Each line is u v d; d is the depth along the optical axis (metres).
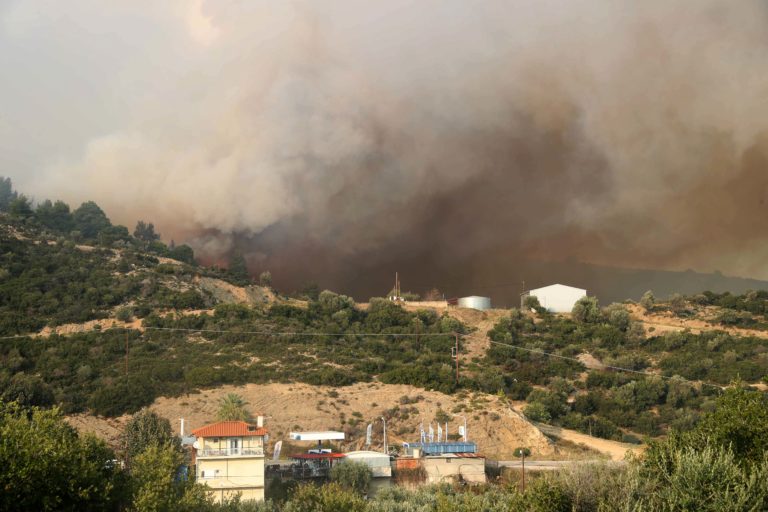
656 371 135.38
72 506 42.94
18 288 138.38
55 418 49.22
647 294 175.00
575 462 47.56
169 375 109.50
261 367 116.50
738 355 137.00
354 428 97.56
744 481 38.81
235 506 57.31
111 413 95.81
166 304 146.62
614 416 114.75
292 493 68.81
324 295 169.50
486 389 119.19
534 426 102.56
